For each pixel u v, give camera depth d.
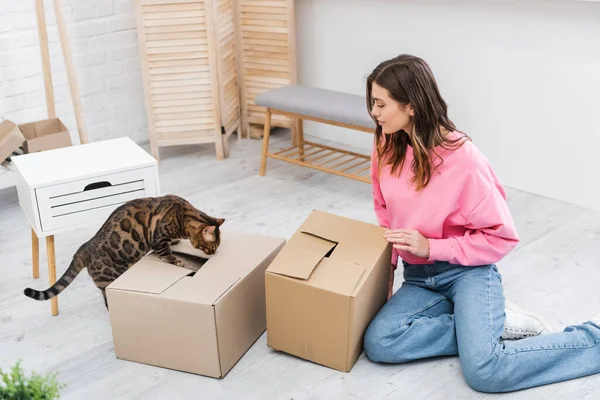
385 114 1.77
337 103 2.99
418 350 1.89
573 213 2.85
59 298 2.31
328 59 3.60
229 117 3.59
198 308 1.79
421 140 1.77
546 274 2.38
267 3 3.48
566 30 2.71
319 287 1.79
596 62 2.67
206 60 3.34
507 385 1.79
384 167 1.94
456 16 3.01
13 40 3.15
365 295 1.85
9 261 2.57
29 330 2.14
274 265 1.87
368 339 1.90
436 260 1.90
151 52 3.31
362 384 1.85
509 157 3.06
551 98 2.84
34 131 3.03
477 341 1.78
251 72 3.67
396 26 3.24
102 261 2.04
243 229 2.76
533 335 1.95
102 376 1.92
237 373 1.91
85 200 2.12
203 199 3.05
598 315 1.93
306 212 2.91
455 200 1.82
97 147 2.33
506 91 2.96
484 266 1.91
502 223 1.82
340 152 3.32
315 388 1.84
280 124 3.68
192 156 3.59
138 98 3.70
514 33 2.86
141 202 2.05
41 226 2.09
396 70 1.72
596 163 2.81
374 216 2.86
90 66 3.46
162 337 1.88
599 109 2.72
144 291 1.83
